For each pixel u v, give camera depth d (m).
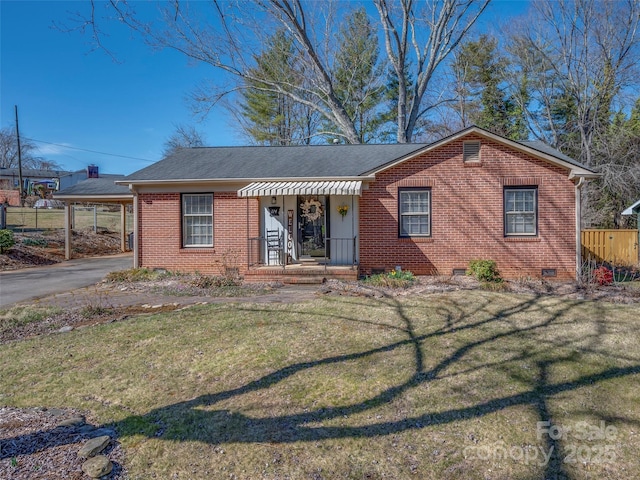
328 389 5.59
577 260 14.33
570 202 14.45
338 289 12.43
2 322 9.08
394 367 6.27
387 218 15.17
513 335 7.71
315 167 16.09
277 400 5.31
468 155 14.82
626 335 7.67
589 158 29.31
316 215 15.58
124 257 24.91
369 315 9.15
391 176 15.13
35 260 20.98
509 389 5.52
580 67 30.55
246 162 17.23
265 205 15.82
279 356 6.77
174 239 16.09
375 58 32.72
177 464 4.05
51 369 6.53
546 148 16.58
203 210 16.09
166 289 12.91
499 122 34.88
